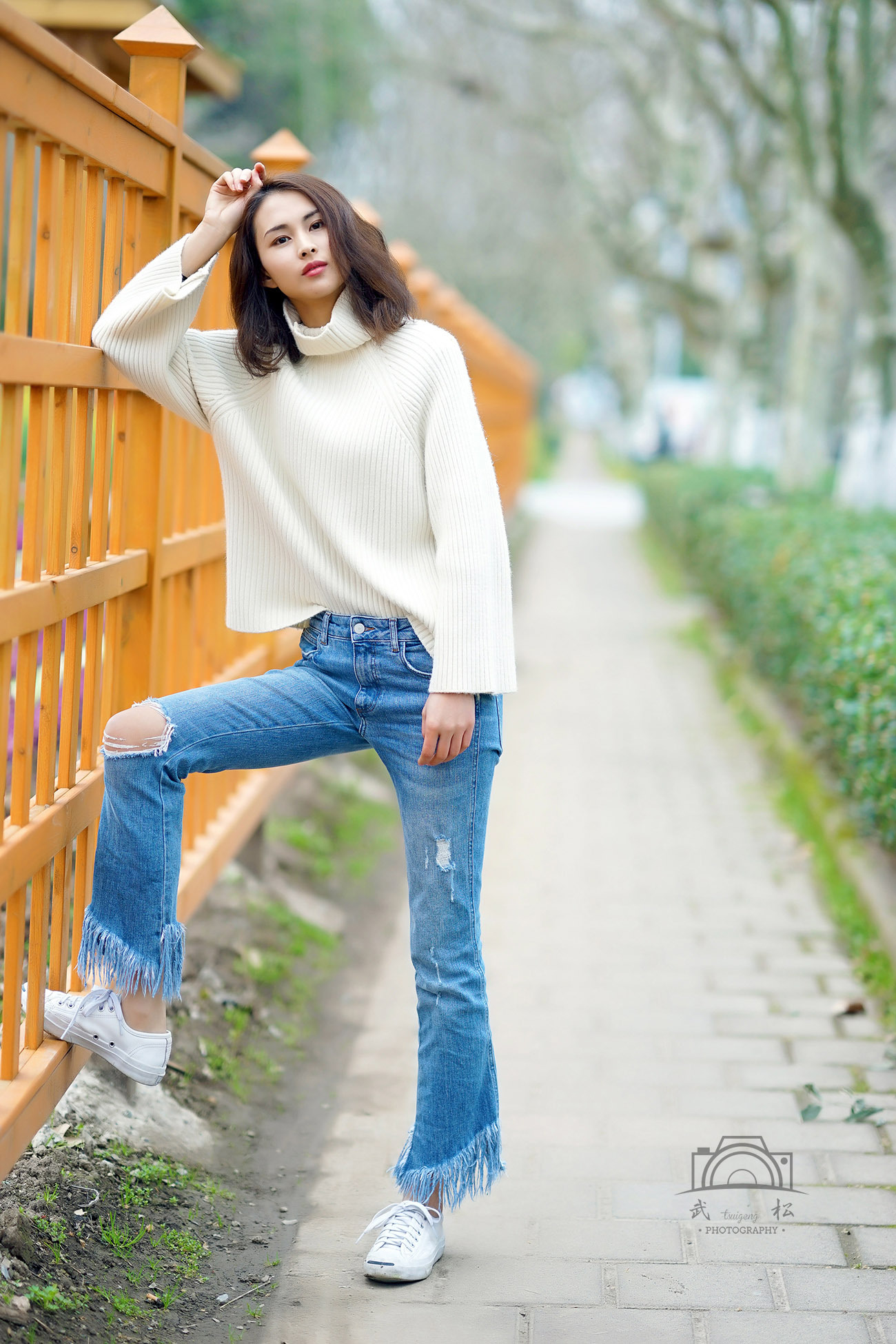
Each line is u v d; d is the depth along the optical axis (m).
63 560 2.75
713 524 12.78
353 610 2.78
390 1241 2.94
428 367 2.68
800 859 6.20
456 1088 2.86
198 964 4.38
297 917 5.20
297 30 16.69
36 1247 2.77
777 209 19.36
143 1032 2.81
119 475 3.22
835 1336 2.75
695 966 4.95
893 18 11.19
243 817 4.43
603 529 24.19
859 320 12.50
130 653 3.37
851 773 5.89
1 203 2.30
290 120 17.47
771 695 9.22
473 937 2.85
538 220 33.41
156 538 3.33
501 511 2.78
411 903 2.87
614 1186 3.40
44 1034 2.86
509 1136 3.68
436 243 32.94
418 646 2.74
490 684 2.64
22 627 2.49
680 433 37.12
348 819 6.63
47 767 2.79
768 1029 4.40
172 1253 2.98
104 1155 3.19
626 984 4.78
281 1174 3.49
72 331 2.82
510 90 21.56
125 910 2.71
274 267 2.71
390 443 2.69
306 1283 2.95
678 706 9.66
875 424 12.40
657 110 19.36
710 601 13.53
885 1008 4.56
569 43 19.36
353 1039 4.38
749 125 18.09
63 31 6.42
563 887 5.86
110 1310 2.71
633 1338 2.74
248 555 2.95
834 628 6.20
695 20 11.58
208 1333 2.73
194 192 3.59
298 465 2.77
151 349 2.79
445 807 2.77
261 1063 4.04
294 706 2.79
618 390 56.28
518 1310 2.84
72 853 3.02
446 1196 2.93
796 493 13.46
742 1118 3.78
